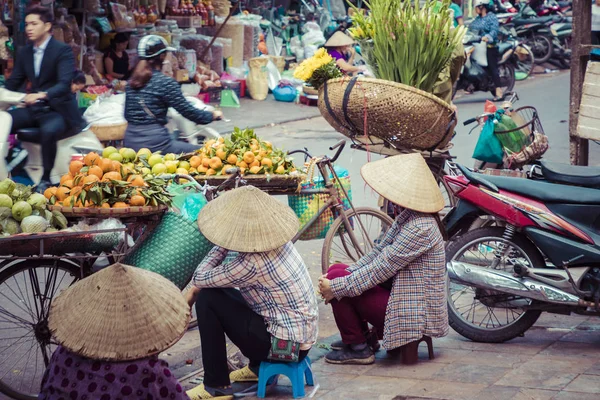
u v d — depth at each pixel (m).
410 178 4.83
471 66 15.12
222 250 4.43
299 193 6.13
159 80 6.87
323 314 6.08
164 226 4.86
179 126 7.58
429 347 5.05
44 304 4.77
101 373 2.85
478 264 5.80
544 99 15.45
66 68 7.47
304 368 4.56
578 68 7.51
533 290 5.14
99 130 7.76
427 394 4.47
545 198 5.24
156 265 4.79
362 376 4.82
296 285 4.39
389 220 6.62
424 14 6.96
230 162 5.79
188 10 14.88
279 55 17.06
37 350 4.98
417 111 6.25
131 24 13.20
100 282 2.86
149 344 2.82
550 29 19.03
